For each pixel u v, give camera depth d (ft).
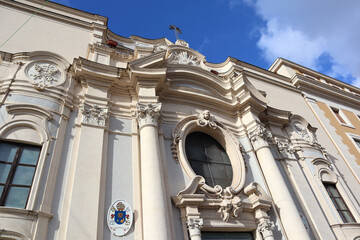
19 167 20.92
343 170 43.57
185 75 35.68
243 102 36.40
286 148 37.58
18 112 23.22
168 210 22.84
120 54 35.94
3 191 19.31
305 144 40.55
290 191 33.30
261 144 33.01
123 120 27.99
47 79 26.63
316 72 65.16
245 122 36.19
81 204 20.25
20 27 32.37
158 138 27.25
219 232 25.21
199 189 25.88
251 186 27.86
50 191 20.49
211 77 37.50
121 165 24.41
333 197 36.22
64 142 23.91
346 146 48.83
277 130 40.14
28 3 36.73
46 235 18.53
